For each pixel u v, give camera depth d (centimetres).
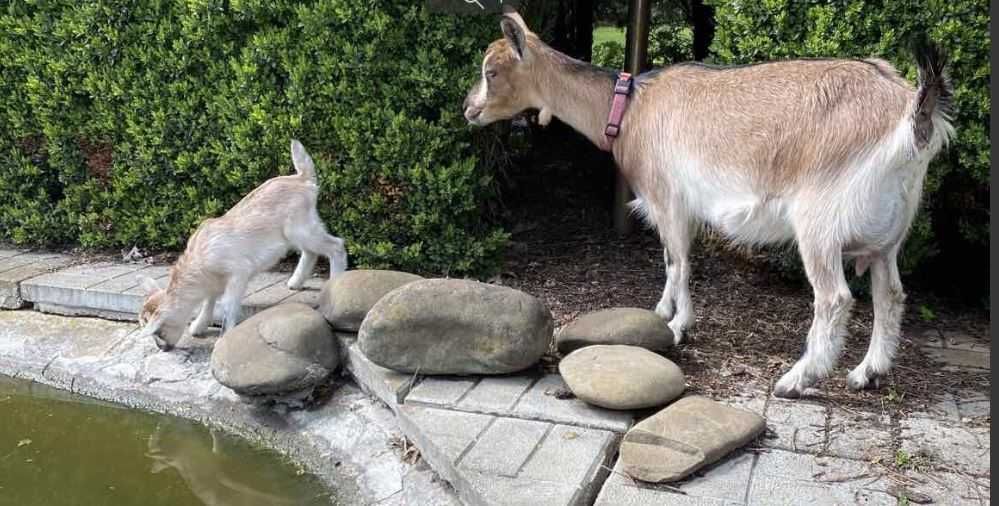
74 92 512
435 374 343
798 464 276
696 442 274
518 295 344
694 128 336
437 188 455
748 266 483
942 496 257
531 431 298
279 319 371
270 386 352
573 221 601
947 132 299
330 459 340
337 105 455
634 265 515
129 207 524
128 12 485
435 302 338
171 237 517
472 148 473
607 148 380
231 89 474
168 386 404
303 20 442
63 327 459
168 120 492
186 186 507
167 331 401
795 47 389
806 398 327
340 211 477
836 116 299
